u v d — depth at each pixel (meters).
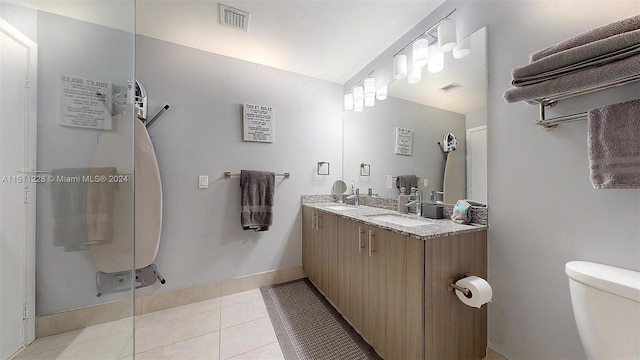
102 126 1.32
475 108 1.33
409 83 1.80
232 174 2.09
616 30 0.75
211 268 2.00
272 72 2.27
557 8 0.99
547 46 1.02
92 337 1.32
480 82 1.30
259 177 2.13
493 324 1.23
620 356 0.72
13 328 1.14
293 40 1.87
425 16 1.62
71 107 1.25
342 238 1.67
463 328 1.16
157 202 1.74
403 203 1.78
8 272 1.13
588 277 0.79
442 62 1.51
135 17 1.49
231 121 2.09
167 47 1.85
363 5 1.50
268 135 2.23
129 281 1.37
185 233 1.91
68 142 1.25
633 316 0.69
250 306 1.85
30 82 1.15
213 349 1.37
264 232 2.23
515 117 1.15
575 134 0.94
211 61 2.01
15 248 1.14
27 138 1.15
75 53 1.25
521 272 1.12
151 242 1.71
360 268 1.46
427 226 1.24
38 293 1.21
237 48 1.97
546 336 1.03
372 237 1.35
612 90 0.85
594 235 0.90
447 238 1.10
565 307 0.97
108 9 1.31
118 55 1.33
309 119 2.46
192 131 1.94
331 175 2.58
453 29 1.34
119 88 1.34
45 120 1.20
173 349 1.37
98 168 1.32
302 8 1.52
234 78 2.10
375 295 1.32
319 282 2.04
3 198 1.11
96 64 1.29
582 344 0.86
